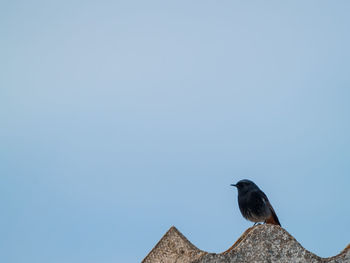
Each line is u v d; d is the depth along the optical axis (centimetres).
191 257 1092
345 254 1054
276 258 1040
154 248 1184
